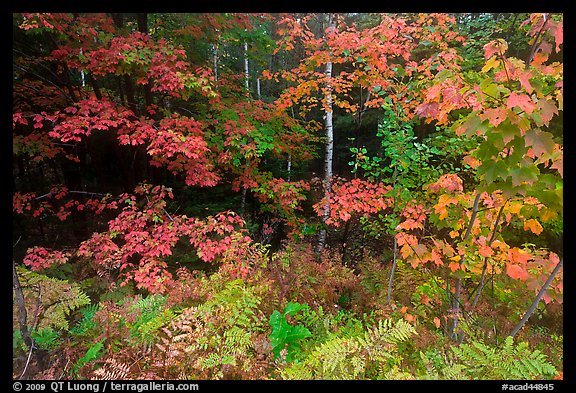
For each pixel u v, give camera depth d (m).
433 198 4.30
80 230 6.66
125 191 6.93
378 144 9.99
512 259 2.56
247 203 8.91
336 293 4.70
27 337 3.02
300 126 6.95
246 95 7.16
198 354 2.95
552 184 2.13
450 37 4.85
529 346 3.33
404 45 4.58
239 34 5.97
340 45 4.57
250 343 3.07
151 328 3.25
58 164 7.54
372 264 5.38
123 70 4.47
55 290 3.81
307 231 6.91
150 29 6.18
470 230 2.81
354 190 4.96
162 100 6.50
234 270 4.33
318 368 2.70
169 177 7.74
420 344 3.05
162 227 4.57
